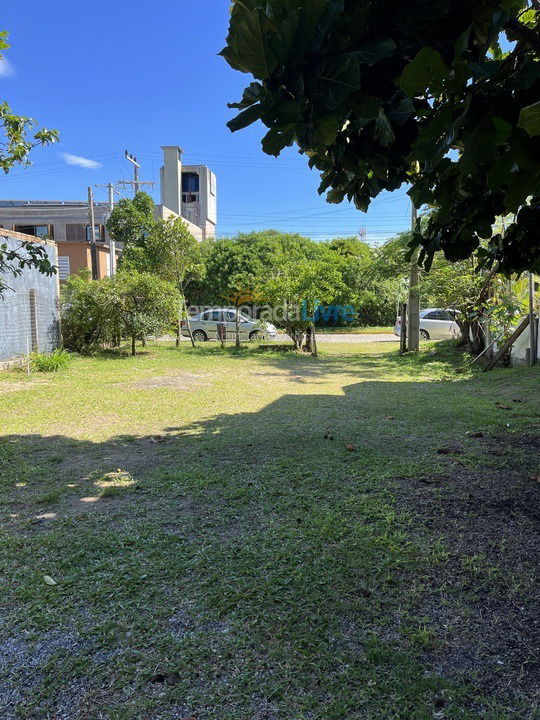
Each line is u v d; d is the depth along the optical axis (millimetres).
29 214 32062
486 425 5367
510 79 1747
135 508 3359
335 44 1670
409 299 14258
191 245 17422
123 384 9031
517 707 1643
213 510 3293
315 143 1900
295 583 2387
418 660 1867
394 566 2521
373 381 9500
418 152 1876
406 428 5379
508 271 3381
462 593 2289
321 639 1992
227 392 8188
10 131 4918
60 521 3180
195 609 2205
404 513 3141
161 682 1785
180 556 2676
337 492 3537
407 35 1782
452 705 1656
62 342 13711
